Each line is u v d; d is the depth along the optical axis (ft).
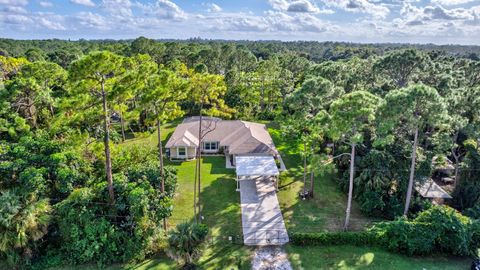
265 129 149.28
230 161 128.06
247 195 101.50
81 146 78.38
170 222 86.28
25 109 116.06
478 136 92.53
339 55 428.15
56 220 71.00
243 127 136.15
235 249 76.23
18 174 74.95
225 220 87.92
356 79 145.18
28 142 83.25
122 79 72.43
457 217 76.43
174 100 82.79
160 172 86.69
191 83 83.51
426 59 149.28
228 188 106.11
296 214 91.71
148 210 76.43
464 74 172.04
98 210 73.82
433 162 102.53
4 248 64.64
